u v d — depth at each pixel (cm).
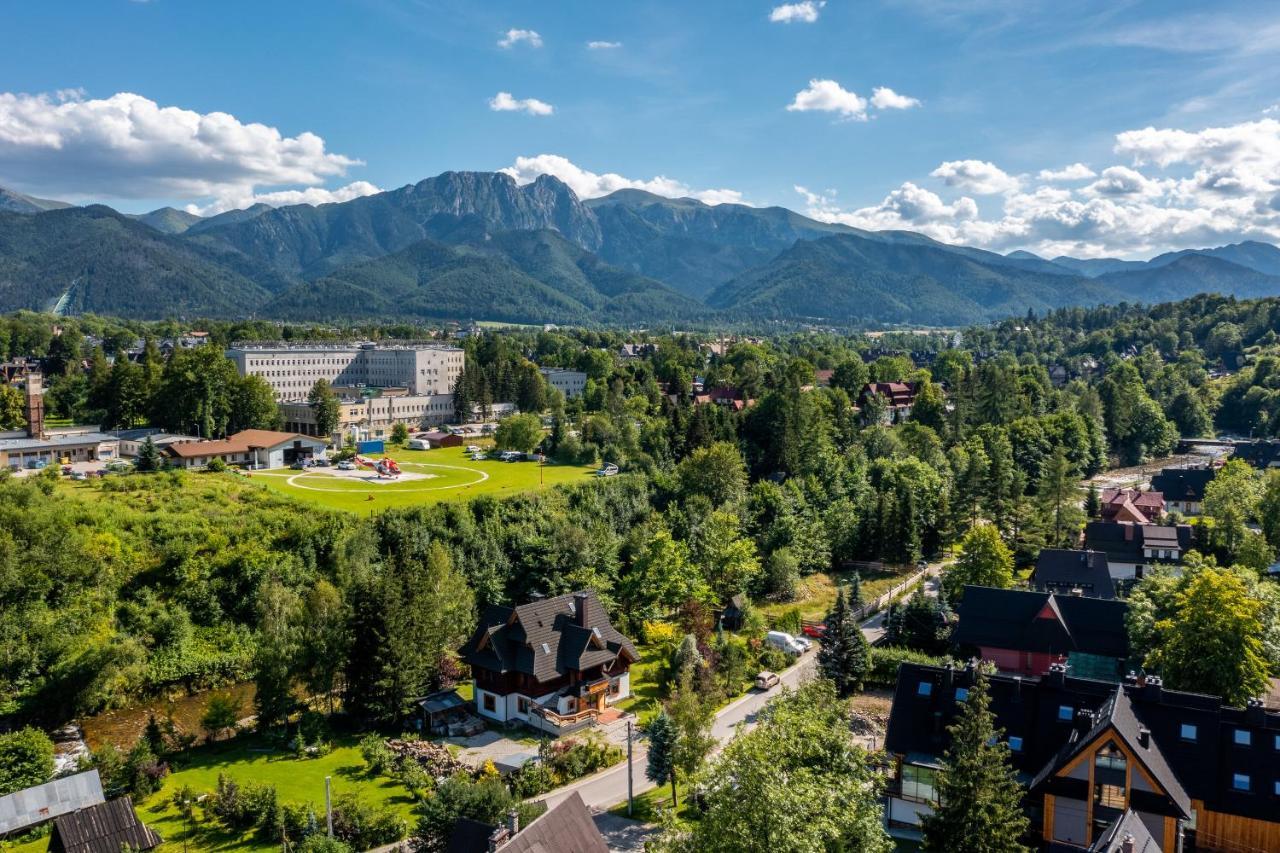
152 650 9856
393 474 15900
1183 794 5566
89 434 17050
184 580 10500
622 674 8919
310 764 7400
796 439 17675
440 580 10138
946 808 5053
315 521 11762
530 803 5712
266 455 16262
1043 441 19975
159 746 7594
